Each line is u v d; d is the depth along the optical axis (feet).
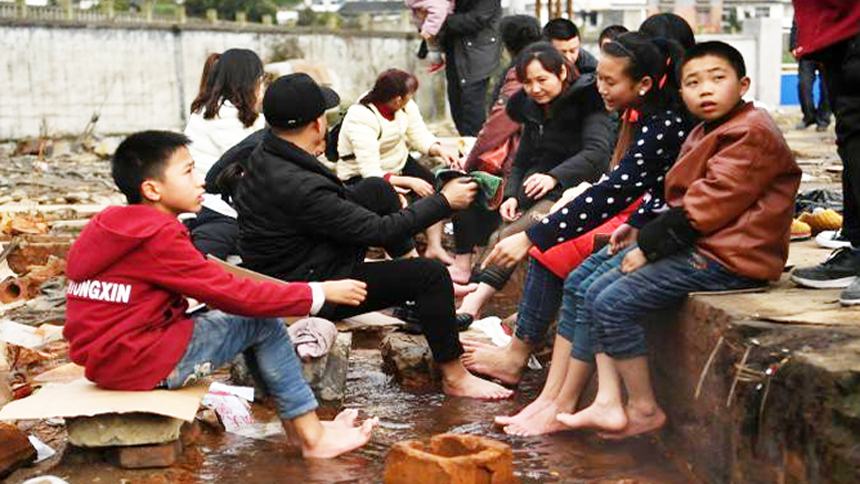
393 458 13.42
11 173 47.67
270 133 17.01
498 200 17.62
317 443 14.69
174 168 14.07
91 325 13.94
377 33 108.68
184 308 14.48
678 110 15.69
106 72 86.17
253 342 14.60
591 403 16.11
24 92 80.59
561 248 16.92
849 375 10.82
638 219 15.47
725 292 14.23
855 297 13.12
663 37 16.17
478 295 19.75
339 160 26.37
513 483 13.55
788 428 11.57
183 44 91.71
